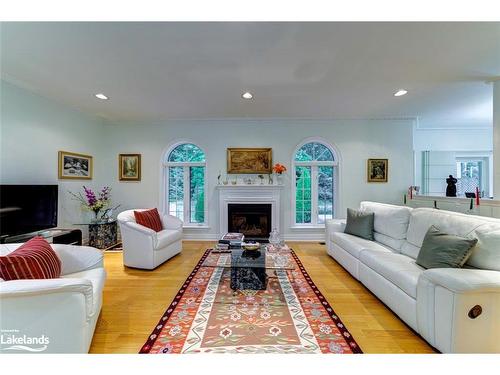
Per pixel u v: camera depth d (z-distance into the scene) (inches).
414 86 128.5
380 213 129.9
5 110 121.0
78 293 58.3
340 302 94.1
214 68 106.5
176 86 126.9
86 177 179.0
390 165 195.9
